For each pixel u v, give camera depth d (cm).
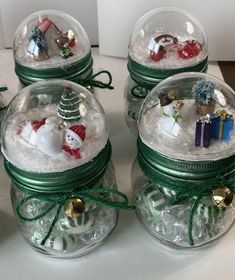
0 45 104
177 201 52
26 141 51
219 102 54
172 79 58
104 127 54
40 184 50
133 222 61
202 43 72
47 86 59
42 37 68
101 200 51
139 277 54
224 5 87
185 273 55
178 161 49
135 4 90
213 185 50
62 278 55
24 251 58
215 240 57
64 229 52
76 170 49
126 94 75
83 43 73
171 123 51
